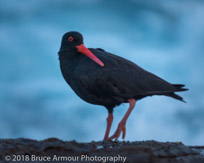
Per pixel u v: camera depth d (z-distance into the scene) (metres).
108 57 12.04
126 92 11.70
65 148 7.80
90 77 11.47
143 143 8.75
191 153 7.95
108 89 11.59
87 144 8.44
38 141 8.78
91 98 11.94
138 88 11.84
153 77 12.27
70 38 12.16
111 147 8.16
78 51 12.09
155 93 12.02
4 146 7.91
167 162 7.02
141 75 12.06
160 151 7.64
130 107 11.66
